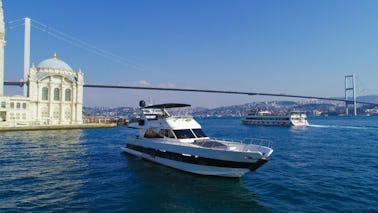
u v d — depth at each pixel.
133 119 25.80
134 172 18.02
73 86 82.44
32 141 40.22
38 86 76.38
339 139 43.03
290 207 11.66
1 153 26.97
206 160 15.95
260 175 17.33
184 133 19.42
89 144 35.84
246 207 11.76
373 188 14.34
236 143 17.95
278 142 39.47
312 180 16.11
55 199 12.60
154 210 11.40
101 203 12.12
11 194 13.24
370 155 25.95
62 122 79.75
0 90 71.31
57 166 20.11
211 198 12.89
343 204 11.93
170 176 16.88
